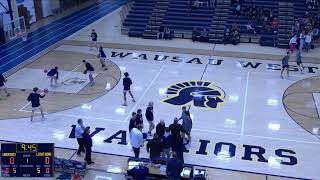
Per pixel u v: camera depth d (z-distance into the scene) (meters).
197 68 22.80
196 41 28.38
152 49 26.34
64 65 23.41
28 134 15.50
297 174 12.99
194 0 31.16
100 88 20.00
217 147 14.57
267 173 13.03
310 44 26.50
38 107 16.38
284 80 21.02
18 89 19.95
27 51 26.52
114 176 12.60
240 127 16.05
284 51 26.16
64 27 33.22
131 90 19.67
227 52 25.80
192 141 14.95
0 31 28.56
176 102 18.30
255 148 14.53
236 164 13.54
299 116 16.95
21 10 32.41
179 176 11.35
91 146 13.24
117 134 15.49
